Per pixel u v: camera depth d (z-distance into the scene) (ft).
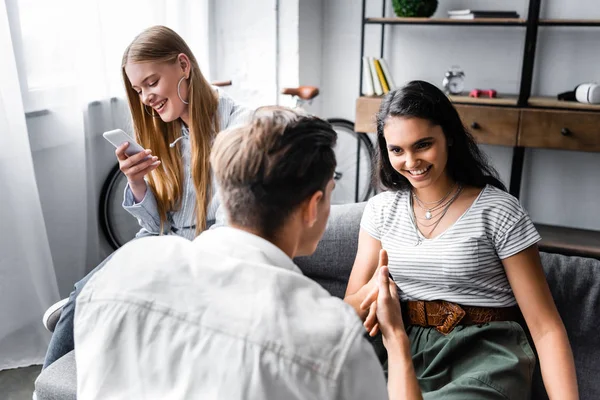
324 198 2.84
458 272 4.54
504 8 10.92
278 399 2.31
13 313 7.54
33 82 7.79
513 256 4.45
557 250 9.96
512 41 11.01
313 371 2.30
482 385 4.07
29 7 7.57
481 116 10.16
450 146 4.63
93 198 8.93
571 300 5.22
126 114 9.26
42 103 7.89
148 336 2.52
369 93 11.05
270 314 2.38
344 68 12.51
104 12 8.71
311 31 11.87
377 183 5.11
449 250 4.57
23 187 7.33
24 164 7.29
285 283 2.48
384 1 11.60
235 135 2.71
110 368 2.60
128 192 5.92
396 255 4.83
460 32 11.34
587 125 9.52
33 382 7.38
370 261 5.08
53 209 8.30
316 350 2.32
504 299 4.61
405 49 11.85
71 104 8.09
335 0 12.17
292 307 2.42
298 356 2.30
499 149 11.57
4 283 7.41
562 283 5.24
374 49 12.14
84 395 2.67
